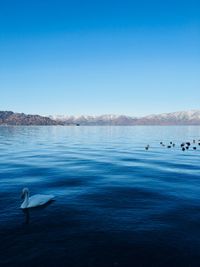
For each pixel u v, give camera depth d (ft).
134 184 101.19
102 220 66.44
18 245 54.29
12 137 406.21
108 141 331.98
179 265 48.21
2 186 97.96
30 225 63.62
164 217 68.33
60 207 75.56
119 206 76.38
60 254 51.13
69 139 371.76
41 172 123.24
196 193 89.30
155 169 132.36
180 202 79.87
